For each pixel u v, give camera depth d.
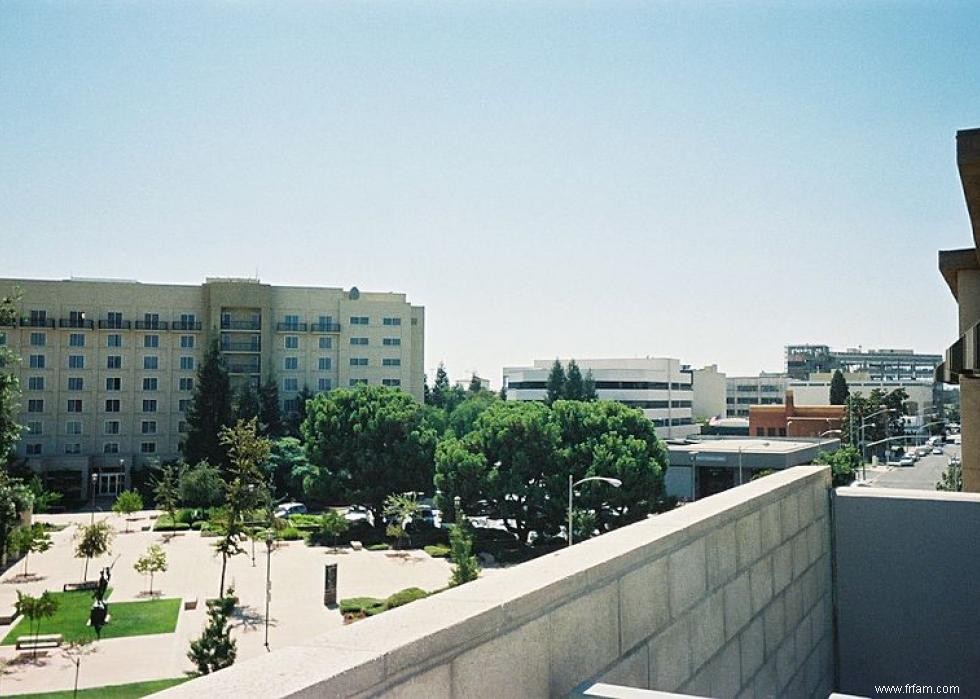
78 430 69.12
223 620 21.81
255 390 72.00
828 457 61.69
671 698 2.33
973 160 6.07
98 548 36.25
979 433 10.62
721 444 68.75
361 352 78.62
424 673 1.90
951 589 5.22
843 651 5.55
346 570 39.81
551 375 89.38
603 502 42.25
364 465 50.03
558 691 2.46
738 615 3.96
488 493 43.34
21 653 25.17
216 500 56.31
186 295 73.12
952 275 11.52
